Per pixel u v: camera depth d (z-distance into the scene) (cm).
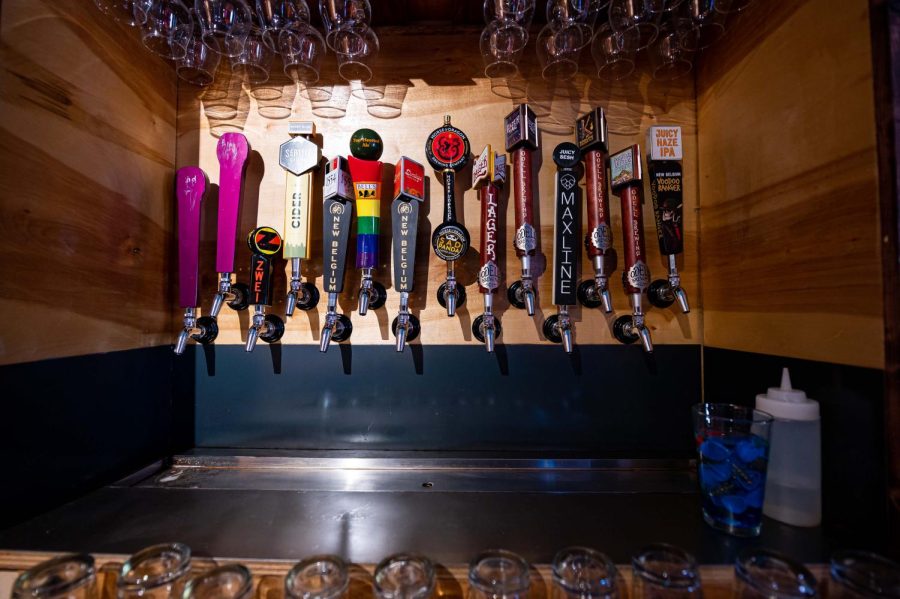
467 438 94
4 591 57
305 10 83
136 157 87
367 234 88
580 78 99
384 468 90
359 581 57
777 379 73
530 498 77
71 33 72
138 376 87
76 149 73
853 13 59
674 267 89
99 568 57
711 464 67
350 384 95
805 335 67
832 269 62
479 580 50
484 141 98
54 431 69
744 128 82
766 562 51
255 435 95
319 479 85
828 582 54
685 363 95
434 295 96
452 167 91
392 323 96
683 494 79
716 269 91
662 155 92
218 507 73
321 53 95
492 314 90
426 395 95
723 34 88
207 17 82
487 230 88
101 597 56
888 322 54
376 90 99
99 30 77
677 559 52
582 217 98
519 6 79
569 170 90
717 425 68
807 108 67
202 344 97
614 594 49
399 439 94
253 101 99
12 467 62
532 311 85
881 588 46
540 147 98
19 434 63
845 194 60
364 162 89
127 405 84
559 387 95
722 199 89
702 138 96
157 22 81
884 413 55
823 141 64
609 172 96
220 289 88
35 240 65
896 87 54
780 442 67
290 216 90
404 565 51
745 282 81
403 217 88
